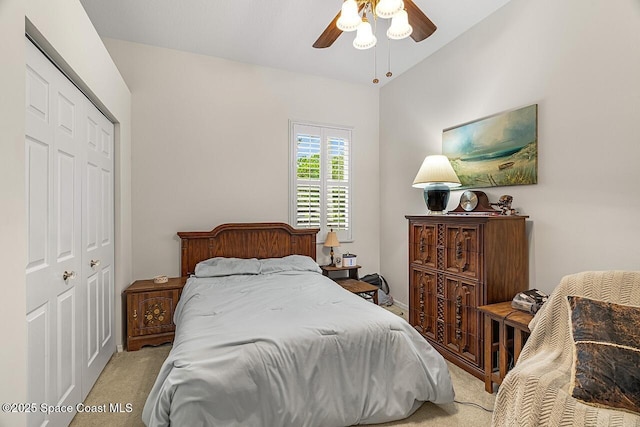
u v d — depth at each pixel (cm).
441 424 175
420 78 353
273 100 371
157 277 302
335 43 315
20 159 119
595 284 155
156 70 321
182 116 331
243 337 162
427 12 264
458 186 300
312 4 255
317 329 172
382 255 425
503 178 255
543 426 125
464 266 242
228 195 351
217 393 139
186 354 150
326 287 265
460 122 300
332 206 400
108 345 251
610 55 189
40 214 146
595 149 197
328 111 399
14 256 116
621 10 184
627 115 182
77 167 189
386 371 176
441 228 266
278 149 374
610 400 117
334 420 161
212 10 262
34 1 129
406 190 377
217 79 345
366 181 423
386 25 282
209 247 334
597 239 196
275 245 362
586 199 202
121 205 273
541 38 228
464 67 294
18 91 118
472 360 233
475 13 266
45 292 150
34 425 139
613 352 125
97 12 263
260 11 264
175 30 292
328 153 399
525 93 240
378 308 211
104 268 241
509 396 143
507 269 230
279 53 337
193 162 336
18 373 117
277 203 374
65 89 174
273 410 149
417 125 358
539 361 149
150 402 146
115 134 269
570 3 210
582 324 140
